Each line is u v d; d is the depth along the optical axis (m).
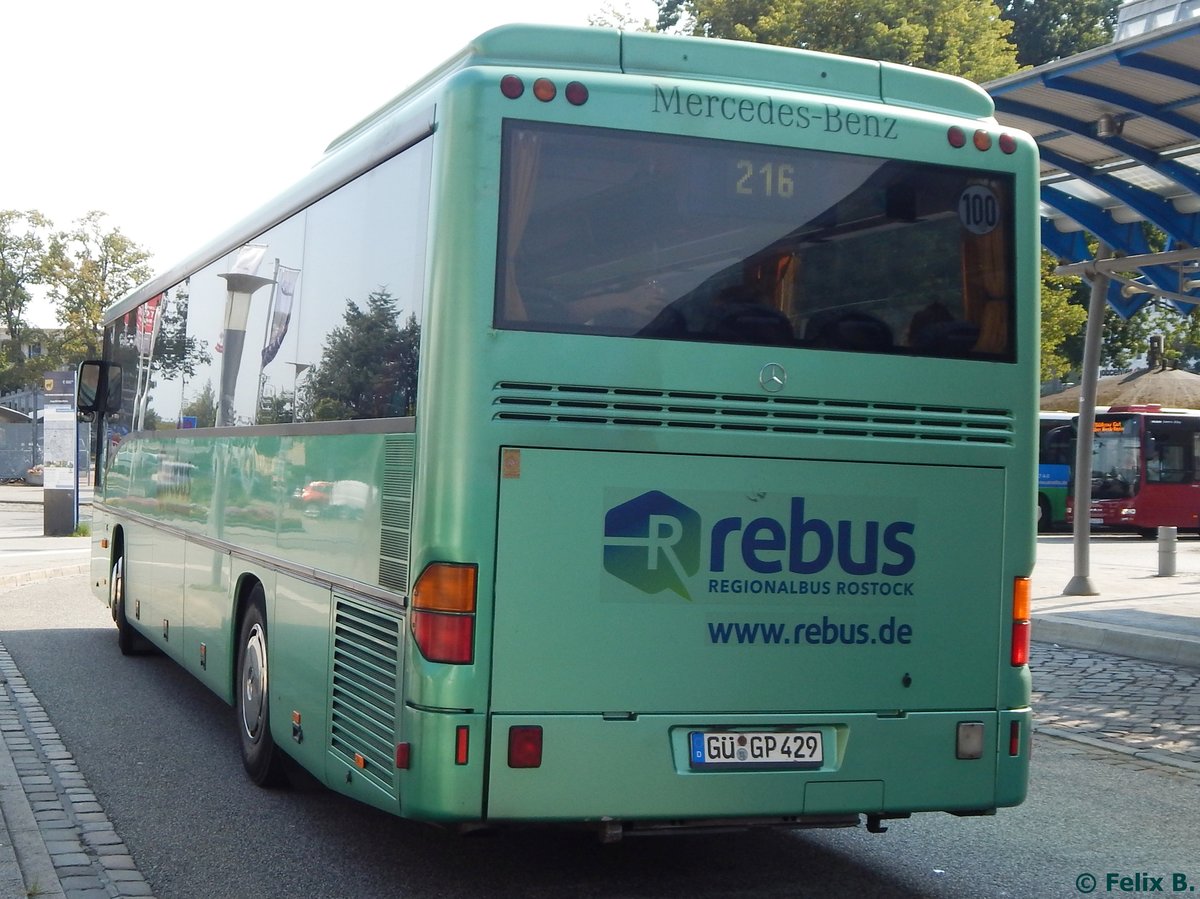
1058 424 38.94
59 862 6.18
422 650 5.23
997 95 13.30
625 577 5.33
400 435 5.60
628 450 5.35
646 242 5.44
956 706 5.78
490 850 6.61
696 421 5.43
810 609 5.56
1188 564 24.86
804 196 5.67
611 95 5.45
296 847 6.58
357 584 6.01
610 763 5.29
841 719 5.59
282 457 7.41
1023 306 5.97
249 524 8.05
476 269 5.25
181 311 10.66
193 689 11.01
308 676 6.70
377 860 6.38
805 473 5.57
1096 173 15.15
